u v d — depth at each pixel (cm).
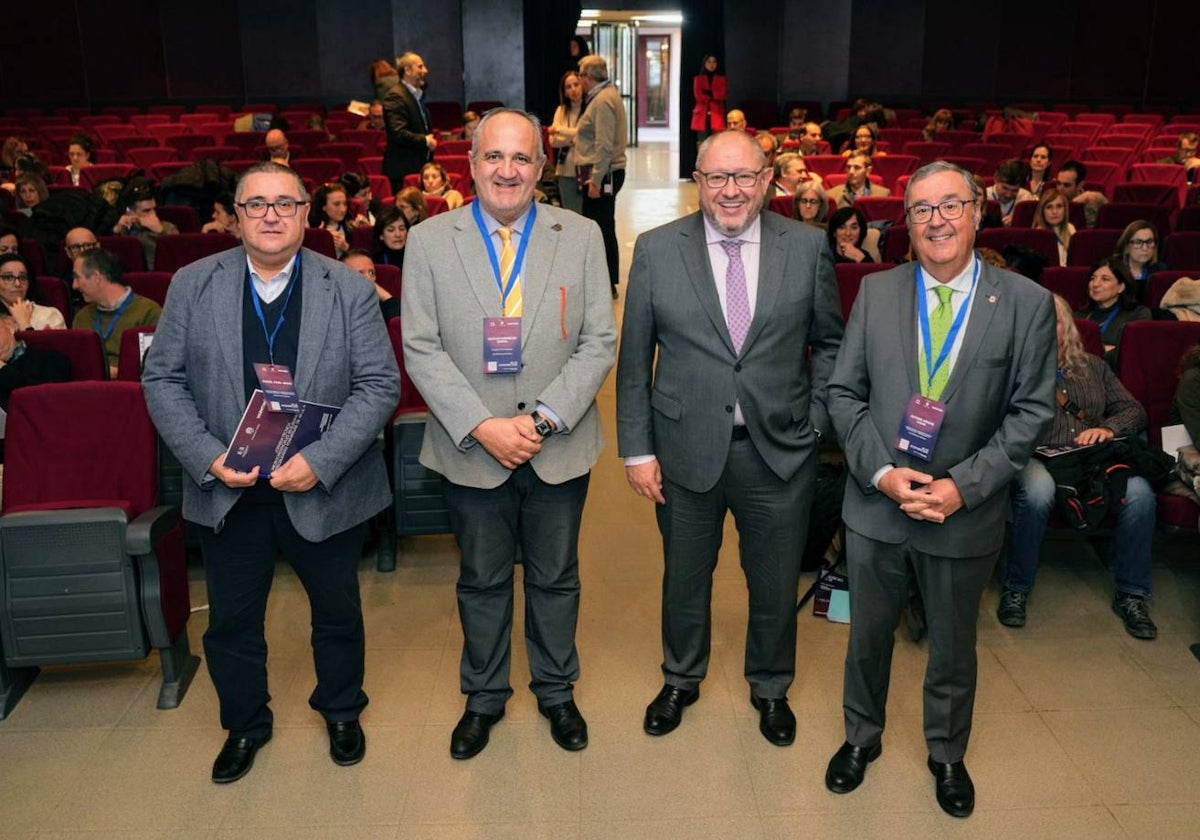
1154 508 304
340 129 1220
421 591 338
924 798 231
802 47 1560
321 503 225
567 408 225
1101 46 1562
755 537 242
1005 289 208
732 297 229
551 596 248
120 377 352
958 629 219
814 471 241
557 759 246
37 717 267
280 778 240
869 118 1209
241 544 230
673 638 257
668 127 2348
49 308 427
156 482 285
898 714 263
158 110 1380
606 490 426
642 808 229
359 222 629
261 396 212
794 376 233
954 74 1575
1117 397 324
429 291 228
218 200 611
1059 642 301
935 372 212
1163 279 438
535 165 223
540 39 1352
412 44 1500
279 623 316
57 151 1087
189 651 290
